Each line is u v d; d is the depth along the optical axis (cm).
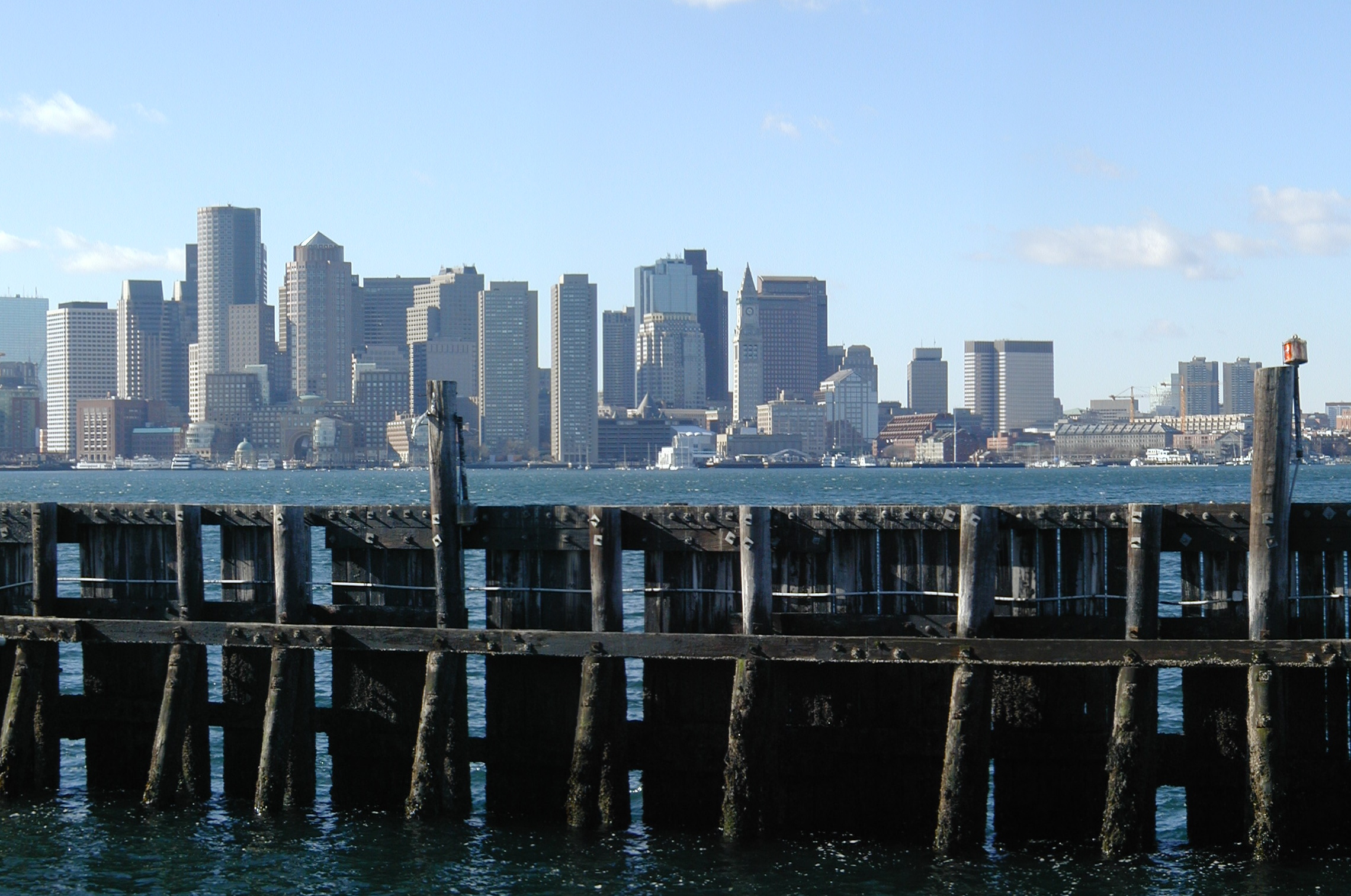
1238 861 2166
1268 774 2070
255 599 2505
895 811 2269
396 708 2436
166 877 2286
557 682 2372
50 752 2583
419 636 2348
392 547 2431
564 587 2369
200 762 2575
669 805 2339
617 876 2212
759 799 2222
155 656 2575
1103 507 2177
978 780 2152
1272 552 2084
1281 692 2077
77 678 3950
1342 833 2152
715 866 2216
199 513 2502
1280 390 2072
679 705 2330
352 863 2297
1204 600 2170
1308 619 2145
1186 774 2203
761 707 2209
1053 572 2205
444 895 2181
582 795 2289
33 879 2289
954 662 2147
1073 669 2216
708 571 2308
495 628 2400
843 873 2191
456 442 2384
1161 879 2105
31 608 2627
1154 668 2114
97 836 2434
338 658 2462
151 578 2558
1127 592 2150
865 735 2264
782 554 2286
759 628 2233
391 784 2455
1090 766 2227
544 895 2173
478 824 2394
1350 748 2153
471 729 3347
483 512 2378
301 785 2452
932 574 2231
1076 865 2170
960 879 2136
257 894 2217
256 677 2520
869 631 2222
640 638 2252
